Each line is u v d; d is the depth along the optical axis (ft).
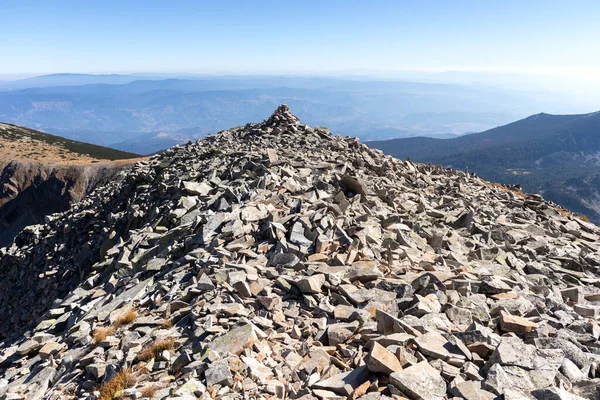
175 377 30.32
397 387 26.66
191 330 37.17
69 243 118.93
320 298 41.50
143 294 51.29
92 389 32.53
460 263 56.18
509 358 29.53
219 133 176.14
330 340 34.04
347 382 27.86
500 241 74.74
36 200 451.53
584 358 30.96
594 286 59.06
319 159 109.40
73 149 652.07
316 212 62.54
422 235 65.46
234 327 34.86
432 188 110.73
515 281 51.13
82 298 65.31
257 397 26.78
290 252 51.57
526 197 132.87
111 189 144.36
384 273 48.06
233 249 54.44
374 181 99.04
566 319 40.73
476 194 115.75
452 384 27.04
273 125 161.38
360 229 58.90
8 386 39.32
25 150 580.71
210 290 43.78
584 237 93.25
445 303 40.63
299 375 29.91
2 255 134.21
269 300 40.09
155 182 122.11
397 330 33.32
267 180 80.84
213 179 99.04
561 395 24.79
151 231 82.07
